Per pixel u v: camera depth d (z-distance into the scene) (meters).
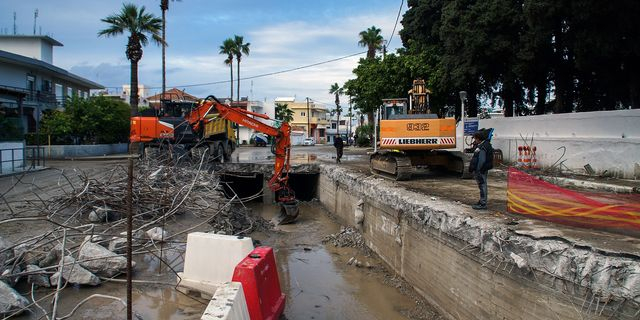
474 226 6.79
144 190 10.88
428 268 8.49
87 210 10.27
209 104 14.79
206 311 4.77
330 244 13.22
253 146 59.62
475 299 6.75
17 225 9.49
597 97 21.20
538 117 15.94
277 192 18.33
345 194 15.91
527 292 5.61
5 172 19.08
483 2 18.59
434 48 24.47
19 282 6.86
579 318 4.86
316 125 89.19
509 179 7.72
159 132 17.94
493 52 18.66
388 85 24.88
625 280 4.48
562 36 16.67
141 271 7.66
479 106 28.45
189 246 7.12
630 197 6.64
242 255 6.78
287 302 8.65
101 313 6.04
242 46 56.09
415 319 7.88
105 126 34.81
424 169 17.12
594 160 13.07
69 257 7.05
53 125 31.88
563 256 5.12
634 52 14.59
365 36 46.88
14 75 34.09
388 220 10.88
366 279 10.03
